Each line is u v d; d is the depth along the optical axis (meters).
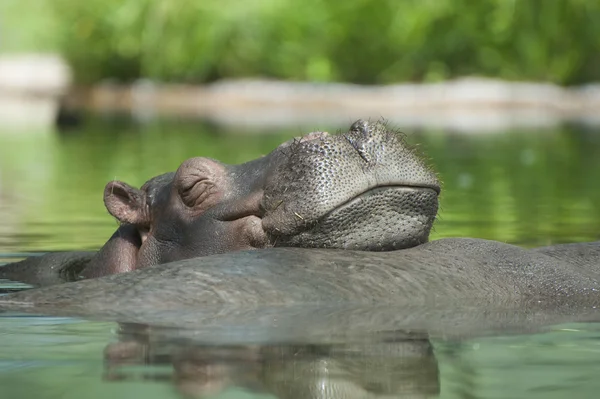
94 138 35.19
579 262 10.90
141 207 11.89
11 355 7.23
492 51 50.88
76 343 7.58
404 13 51.97
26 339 7.72
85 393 6.18
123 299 8.91
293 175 10.10
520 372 6.77
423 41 51.53
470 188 21.62
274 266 9.34
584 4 50.28
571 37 50.62
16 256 13.98
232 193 10.95
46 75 57.47
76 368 6.84
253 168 11.02
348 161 9.89
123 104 53.28
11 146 32.88
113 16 56.12
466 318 8.55
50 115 48.09
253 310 8.61
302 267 9.36
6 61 59.78
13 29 60.69
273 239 10.30
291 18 53.50
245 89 51.00
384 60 52.28
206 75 54.81
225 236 10.79
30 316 8.53
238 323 8.15
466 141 31.84
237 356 7.12
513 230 15.56
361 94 48.06
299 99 48.78
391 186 9.91
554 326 8.34
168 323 8.17
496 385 6.44
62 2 57.97
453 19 51.31
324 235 9.96
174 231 11.38
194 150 28.64
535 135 34.47
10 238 15.62
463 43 51.16
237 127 36.94
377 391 6.29
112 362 6.99
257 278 9.12
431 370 6.79
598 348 7.49
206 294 8.89
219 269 9.23
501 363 7.02
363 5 52.44
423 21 51.50
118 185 11.99
